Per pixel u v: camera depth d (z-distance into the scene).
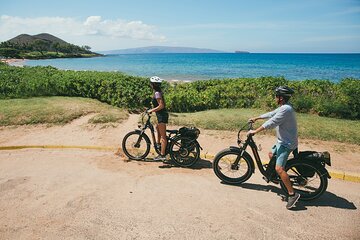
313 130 8.39
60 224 4.22
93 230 4.06
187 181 5.76
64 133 8.90
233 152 5.41
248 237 3.91
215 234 3.97
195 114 10.33
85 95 13.24
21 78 13.87
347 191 5.36
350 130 8.33
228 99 11.47
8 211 4.59
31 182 5.69
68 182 5.69
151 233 3.99
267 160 6.82
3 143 8.12
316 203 4.88
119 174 6.11
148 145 6.88
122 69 53.97
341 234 3.99
